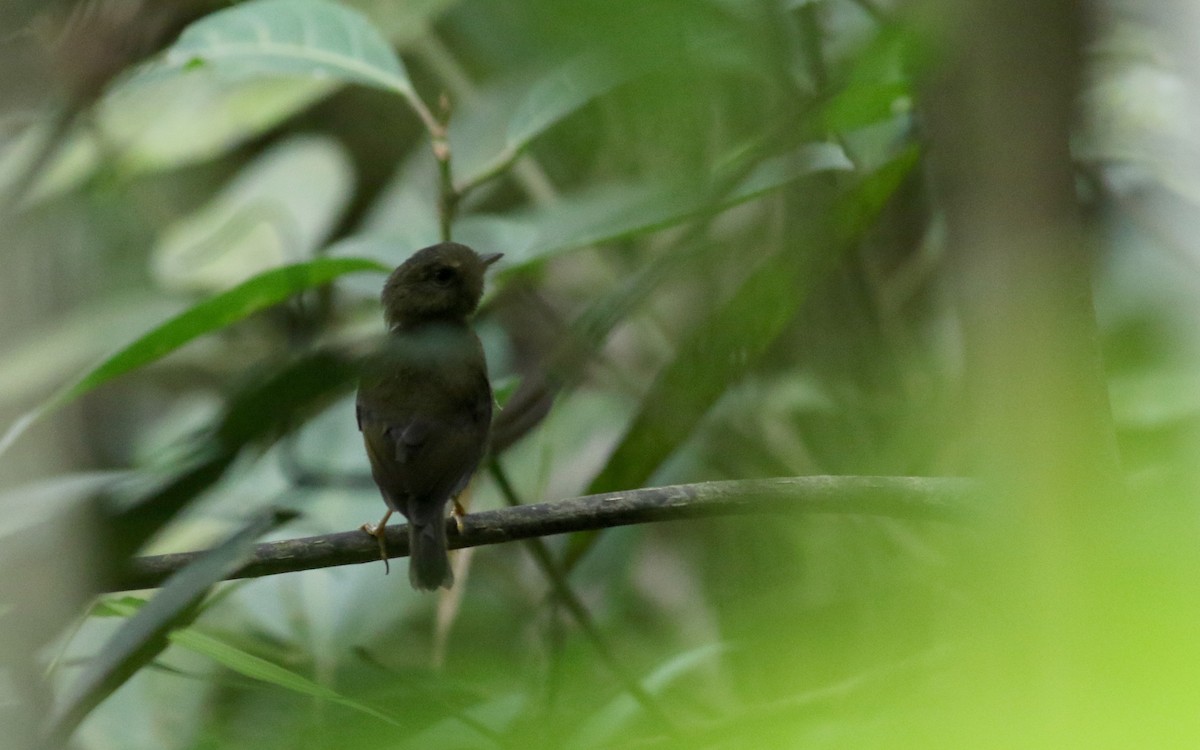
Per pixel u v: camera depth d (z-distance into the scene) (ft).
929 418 21.99
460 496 33.19
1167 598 5.60
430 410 27.30
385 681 25.32
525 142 24.86
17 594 11.68
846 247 19.62
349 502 29.76
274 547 21.68
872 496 18.93
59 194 35.96
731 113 10.82
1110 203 28.43
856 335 22.03
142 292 41.42
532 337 32.12
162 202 46.96
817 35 15.88
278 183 42.27
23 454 20.44
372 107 43.93
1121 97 27.32
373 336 29.94
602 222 23.12
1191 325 25.26
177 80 40.09
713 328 18.65
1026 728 5.86
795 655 10.66
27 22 13.98
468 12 14.82
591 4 8.05
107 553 14.57
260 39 26.30
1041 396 6.17
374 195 46.47
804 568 18.29
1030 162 6.28
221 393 35.99
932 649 9.40
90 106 14.94
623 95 10.09
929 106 7.12
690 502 20.10
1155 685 5.44
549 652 21.91
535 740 17.22
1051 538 5.93
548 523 21.36
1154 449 19.72
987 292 6.33
